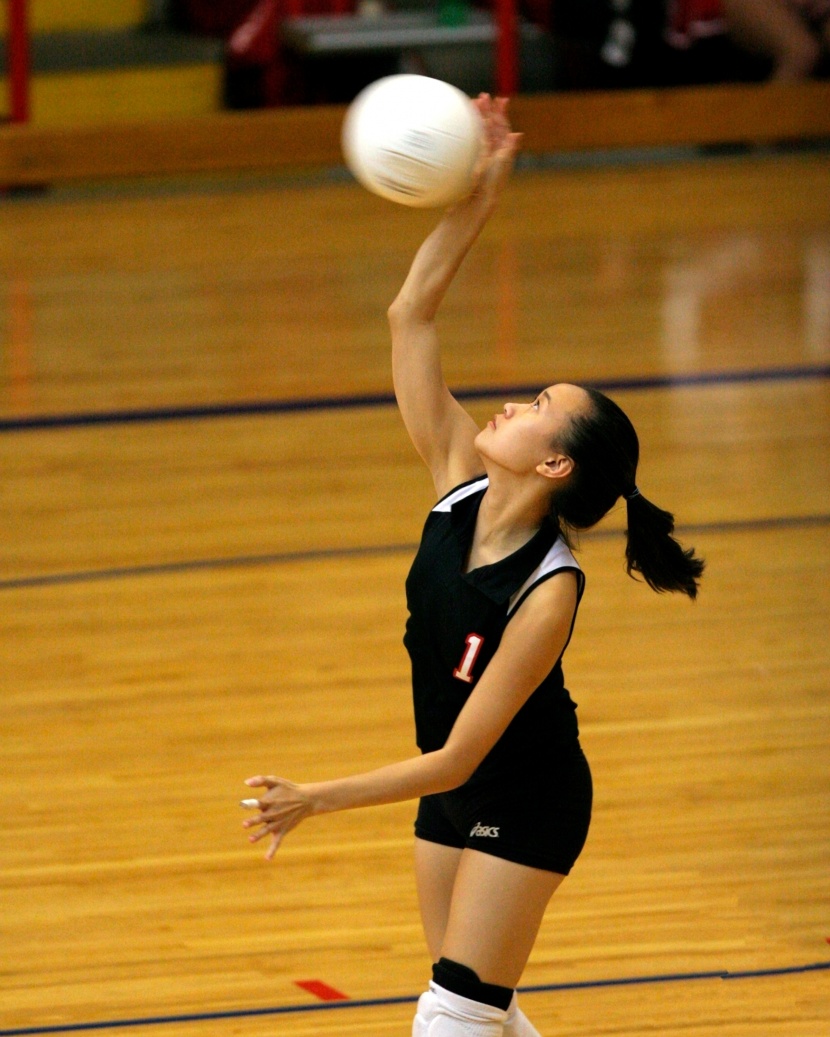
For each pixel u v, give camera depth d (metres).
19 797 13.23
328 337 26.94
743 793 13.04
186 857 12.31
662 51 41.03
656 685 15.03
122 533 19.14
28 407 23.81
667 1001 10.31
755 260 31.33
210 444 22.17
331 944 11.11
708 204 35.94
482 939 7.91
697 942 11.00
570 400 7.84
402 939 11.15
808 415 22.80
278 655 15.88
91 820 12.86
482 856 8.00
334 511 19.66
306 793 7.29
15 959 10.98
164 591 17.50
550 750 8.08
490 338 26.69
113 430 22.83
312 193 37.78
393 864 12.20
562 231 34.06
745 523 19.02
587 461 7.75
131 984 10.67
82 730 14.41
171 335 27.25
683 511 19.41
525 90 41.81
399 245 32.97
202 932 11.29
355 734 14.21
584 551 18.39
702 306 28.34
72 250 33.16
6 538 19.03
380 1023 10.14
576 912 11.41
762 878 11.78
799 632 16.14
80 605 17.17
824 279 29.84
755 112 39.97
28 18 38.16
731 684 15.02
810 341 26.23
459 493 8.32
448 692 8.10
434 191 8.36
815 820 12.60
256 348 26.45
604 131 39.88
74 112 40.75
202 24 42.47
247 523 19.34
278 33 41.16
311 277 30.73
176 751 13.98
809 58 40.25
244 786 13.34
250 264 31.83
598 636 16.17
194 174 38.59
